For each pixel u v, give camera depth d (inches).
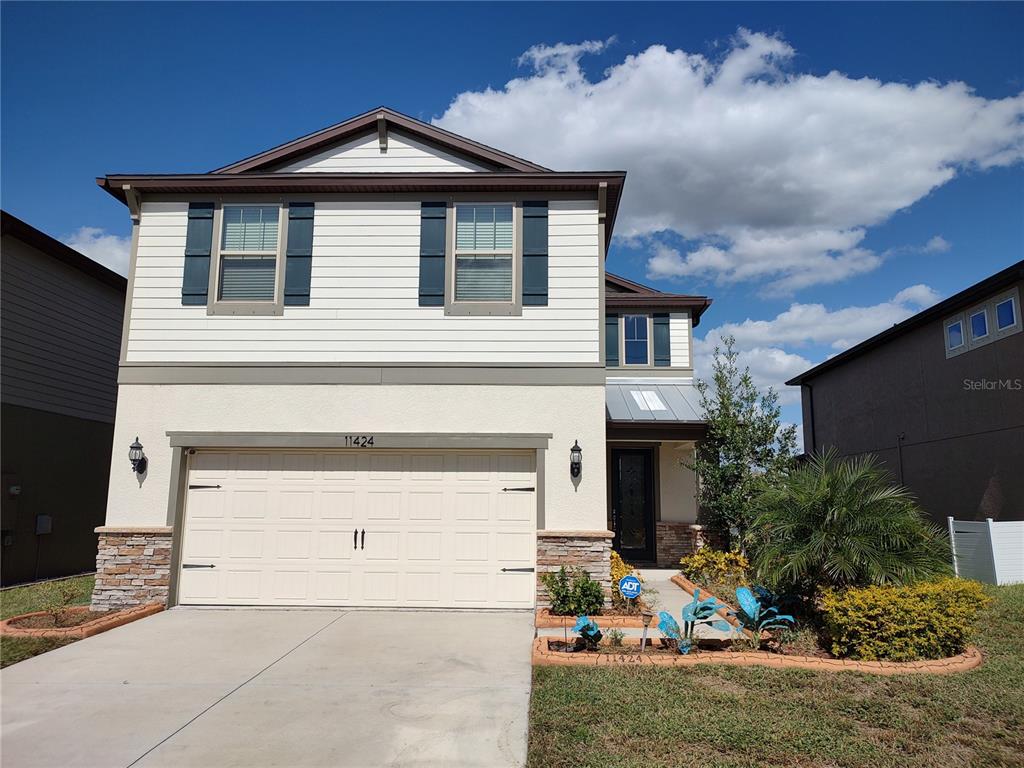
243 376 386.6
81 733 202.2
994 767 175.5
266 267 402.3
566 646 294.2
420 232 398.6
